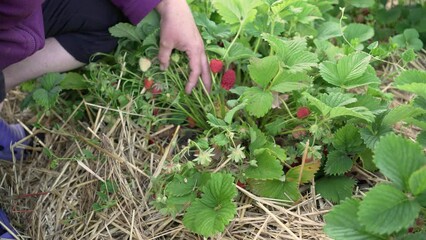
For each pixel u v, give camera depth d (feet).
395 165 1.66
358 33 2.70
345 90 2.36
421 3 3.09
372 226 1.60
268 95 2.16
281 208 2.11
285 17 2.54
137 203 2.21
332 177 2.21
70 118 2.49
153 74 2.41
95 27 2.45
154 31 2.40
